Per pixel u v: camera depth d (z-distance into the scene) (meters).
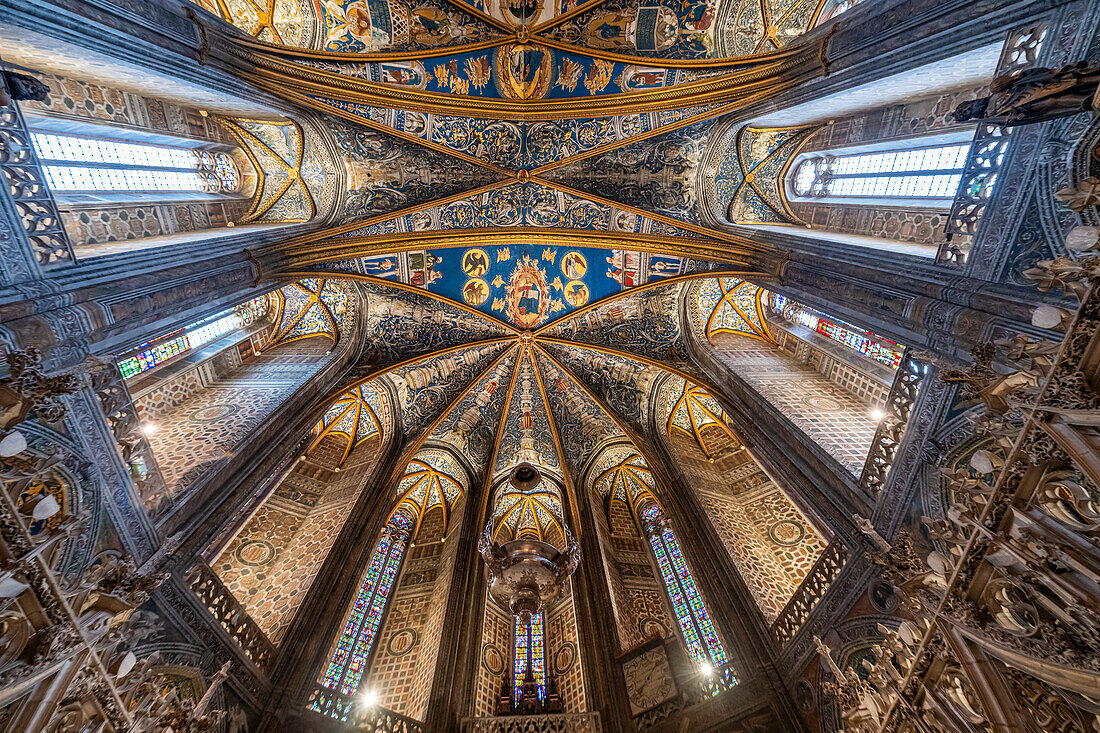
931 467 8.89
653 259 16.94
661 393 18.95
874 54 9.32
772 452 13.02
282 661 11.01
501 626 16.53
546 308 19.14
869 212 13.20
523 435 20.66
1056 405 4.94
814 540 14.17
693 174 15.64
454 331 18.84
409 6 13.17
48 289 7.41
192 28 10.02
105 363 8.25
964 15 7.90
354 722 10.96
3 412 5.74
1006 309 7.35
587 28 13.66
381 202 16.08
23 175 7.59
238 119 14.99
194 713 7.68
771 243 13.37
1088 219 6.83
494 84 14.80
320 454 18.12
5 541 5.49
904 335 8.87
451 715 11.98
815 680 10.35
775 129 15.12
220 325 17.61
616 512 19.56
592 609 14.28
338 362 16.75
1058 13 6.82
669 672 12.47
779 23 13.55
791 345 18.12
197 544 9.76
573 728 11.89
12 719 5.22
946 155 11.45
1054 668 4.85
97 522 8.18
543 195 16.94
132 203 12.52
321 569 12.99
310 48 12.97
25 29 7.33
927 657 6.59
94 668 6.17
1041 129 7.59
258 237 12.87
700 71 13.52
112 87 11.70
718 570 13.53
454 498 19.88
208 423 13.22
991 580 5.70
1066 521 4.90
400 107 14.23
